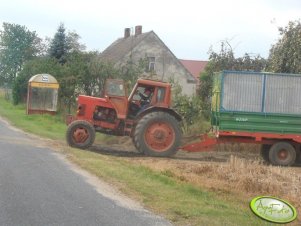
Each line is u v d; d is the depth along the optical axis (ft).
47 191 31.48
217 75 60.49
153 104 60.70
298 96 58.23
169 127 59.26
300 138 58.13
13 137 62.80
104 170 40.16
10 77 281.74
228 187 38.83
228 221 27.17
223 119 57.77
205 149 59.88
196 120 74.59
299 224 27.61
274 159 58.39
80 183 34.68
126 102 60.95
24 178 35.09
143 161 53.31
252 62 87.25
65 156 47.37
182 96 76.18
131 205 29.37
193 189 35.04
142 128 58.85
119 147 66.64
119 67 108.06
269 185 39.22
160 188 34.68
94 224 24.98
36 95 111.75
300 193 38.19
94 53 114.11
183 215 27.73
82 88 106.93
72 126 59.47
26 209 26.91
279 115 57.98
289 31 75.10
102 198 30.63
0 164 40.24
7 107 140.67
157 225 25.53
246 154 65.46
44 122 93.86
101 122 61.05
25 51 279.90
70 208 27.68
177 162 54.13
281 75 58.03
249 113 57.82
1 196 29.45
